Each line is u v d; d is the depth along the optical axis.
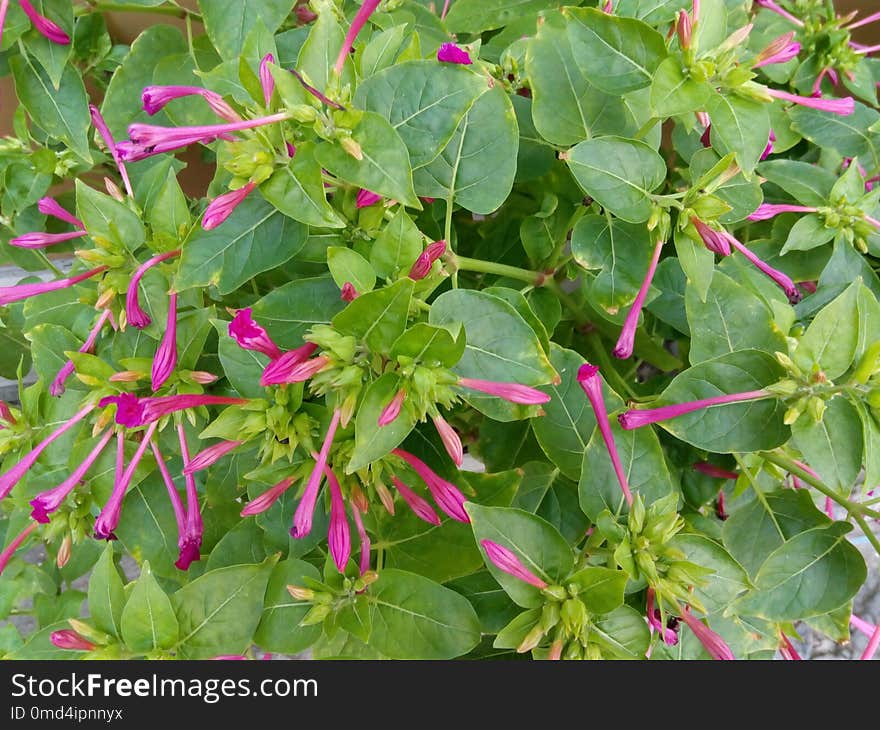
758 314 0.63
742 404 0.62
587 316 0.69
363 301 0.58
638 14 0.65
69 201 0.73
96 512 0.65
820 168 0.69
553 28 0.65
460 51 0.60
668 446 0.68
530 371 0.60
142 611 0.61
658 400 0.62
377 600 0.63
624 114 0.65
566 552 0.61
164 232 0.62
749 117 0.62
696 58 0.62
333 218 0.59
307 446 0.61
